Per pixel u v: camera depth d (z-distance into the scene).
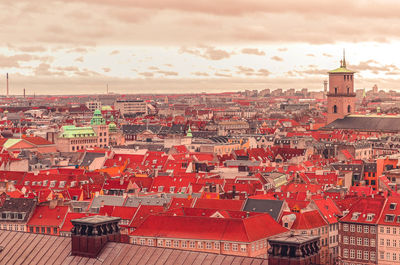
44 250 164.00
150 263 152.25
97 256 157.12
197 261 150.38
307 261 140.12
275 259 140.25
